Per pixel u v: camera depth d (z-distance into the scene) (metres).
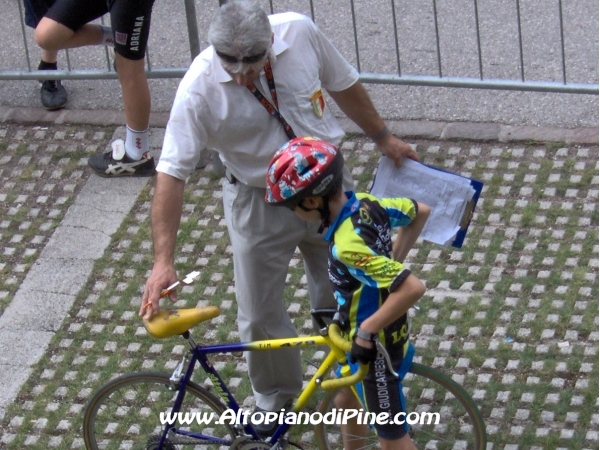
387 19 8.53
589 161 6.81
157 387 5.50
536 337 5.67
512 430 5.19
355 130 7.33
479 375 5.50
